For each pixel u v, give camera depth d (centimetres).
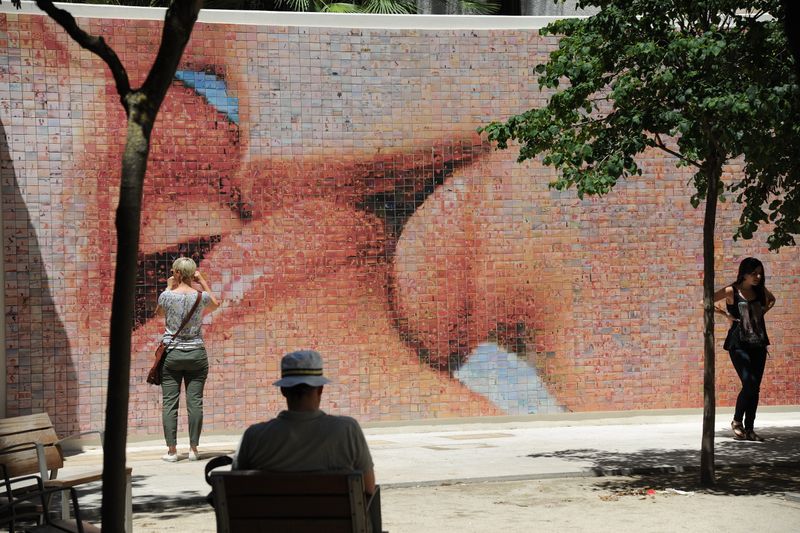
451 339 1602
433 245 1599
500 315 1617
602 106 1678
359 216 1578
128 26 1502
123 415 518
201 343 1330
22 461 869
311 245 1561
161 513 973
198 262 1521
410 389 1588
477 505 998
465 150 1609
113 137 1495
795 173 1074
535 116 1116
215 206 1529
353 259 1574
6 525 820
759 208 1129
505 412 1617
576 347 1638
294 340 1552
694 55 995
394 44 1593
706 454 1095
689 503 995
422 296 1595
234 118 1539
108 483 513
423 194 1598
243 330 1535
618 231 1650
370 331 1577
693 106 994
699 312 1672
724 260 1688
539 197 1628
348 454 566
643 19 1053
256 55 1548
